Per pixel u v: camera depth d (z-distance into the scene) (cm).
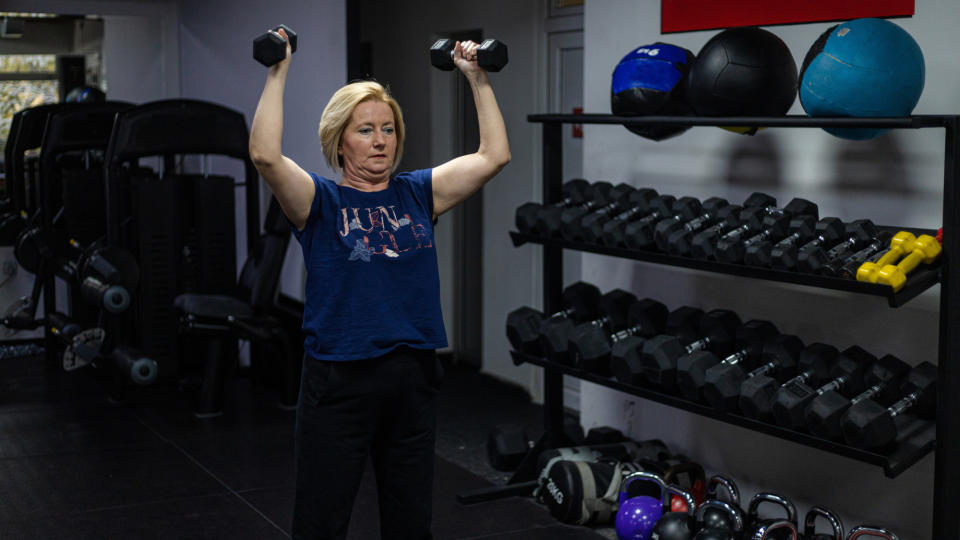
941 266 253
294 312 516
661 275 386
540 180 515
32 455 421
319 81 524
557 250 369
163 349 504
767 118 275
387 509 234
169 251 500
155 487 382
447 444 451
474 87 230
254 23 569
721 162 355
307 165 543
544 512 357
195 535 333
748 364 318
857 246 281
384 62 639
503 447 394
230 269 517
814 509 288
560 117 349
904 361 300
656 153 381
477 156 232
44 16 623
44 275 559
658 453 368
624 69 318
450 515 353
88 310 588
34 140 579
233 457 421
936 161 287
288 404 501
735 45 288
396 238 221
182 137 487
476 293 596
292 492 377
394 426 228
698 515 298
